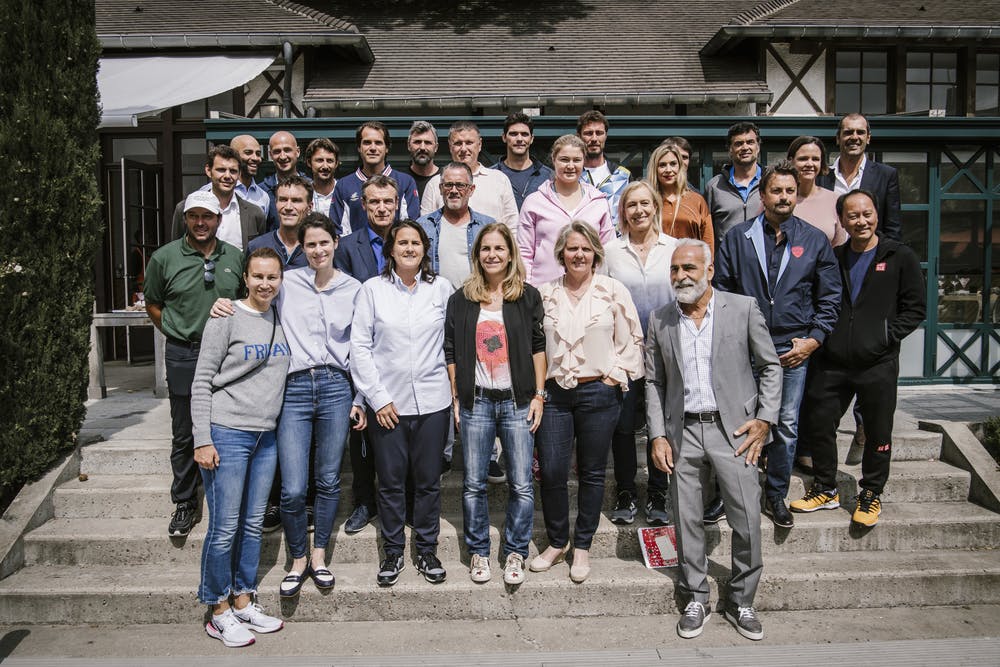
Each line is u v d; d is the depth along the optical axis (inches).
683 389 141.0
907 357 309.7
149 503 171.0
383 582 145.8
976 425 193.3
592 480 147.4
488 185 185.5
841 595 151.6
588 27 458.9
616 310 146.9
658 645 136.7
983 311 309.7
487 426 144.3
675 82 381.1
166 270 151.7
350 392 148.1
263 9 403.5
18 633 142.4
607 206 175.3
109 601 145.9
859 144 187.9
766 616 149.1
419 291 146.3
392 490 145.5
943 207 305.6
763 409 137.4
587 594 148.2
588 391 144.6
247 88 375.2
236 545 141.3
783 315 157.0
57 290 173.2
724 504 140.9
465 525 148.6
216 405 134.6
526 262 175.8
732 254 163.0
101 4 415.8
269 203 197.8
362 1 492.1
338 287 145.5
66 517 170.9
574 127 275.3
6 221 163.0
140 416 231.9
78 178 175.9
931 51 388.8
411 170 201.6
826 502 168.1
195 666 129.6
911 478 177.3
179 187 378.0
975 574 152.3
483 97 360.2
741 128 183.2
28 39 166.6
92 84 181.9
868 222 157.9
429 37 442.0
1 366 163.5
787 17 386.3
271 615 146.3
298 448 142.3
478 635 140.9
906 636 139.7
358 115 377.4
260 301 137.1
